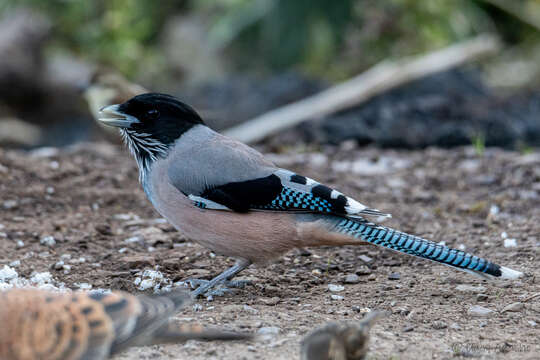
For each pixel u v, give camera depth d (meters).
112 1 26.22
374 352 6.80
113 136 16.55
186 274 9.44
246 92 21.62
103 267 9.59
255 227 8.49
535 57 26.84
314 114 18.59
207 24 28.44
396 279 9.36
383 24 23.48
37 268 9.43
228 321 7.66
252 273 9.61
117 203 12.21
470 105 19.81
